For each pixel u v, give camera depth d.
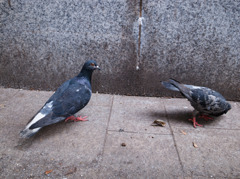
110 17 0.74
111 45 0.78
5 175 0.45
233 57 0.76
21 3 0.74
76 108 0.58
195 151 0.53
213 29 0.73
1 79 0.86
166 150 0.53
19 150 0.52
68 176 0.45
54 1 0.73
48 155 0.51
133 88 0.84
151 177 0.45
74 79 0.64
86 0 0.72
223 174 0.46
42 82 0.85
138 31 0.75
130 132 0.60
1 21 0.77
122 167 0.48
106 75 0.82
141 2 0.71
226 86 0.81
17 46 0.80
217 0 0.69
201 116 0.70
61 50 0.80
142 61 0.79
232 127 0.64
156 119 0.68
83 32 0.77
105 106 0.75
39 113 0.53
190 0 0.70
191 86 0.67
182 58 0.78
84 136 0.58
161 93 0.84
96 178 0.45
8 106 0.72
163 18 0.73
